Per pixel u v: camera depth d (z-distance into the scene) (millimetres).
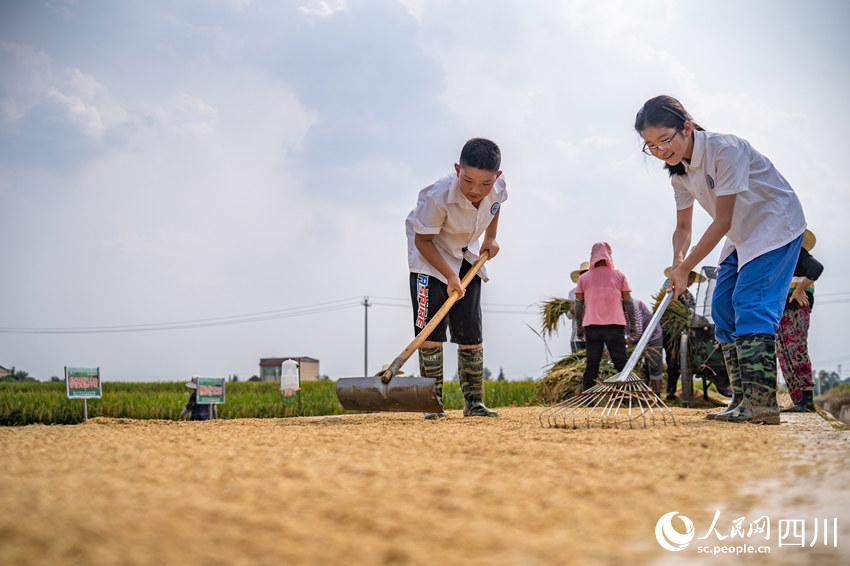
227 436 3395
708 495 1933
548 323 10305
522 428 4035
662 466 2359
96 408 9750
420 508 1693
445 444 2975
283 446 2863
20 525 1416
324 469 2203
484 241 5820
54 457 2482
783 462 2455
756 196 4355
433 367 5441
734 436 3254
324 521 1551
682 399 9008
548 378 9969
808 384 6621
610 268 8164
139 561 1229
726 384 9016
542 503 1774
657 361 9164
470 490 1899
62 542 1316
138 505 1634
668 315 9508
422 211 5289
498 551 1369
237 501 1717
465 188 5086
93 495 1750
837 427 3953
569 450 2766
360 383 4934
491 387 11953
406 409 4875
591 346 8039
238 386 22859
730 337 4992
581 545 1437
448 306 5270
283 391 10609
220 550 1310
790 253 4371
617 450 2760
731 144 4355
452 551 1361
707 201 4613
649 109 4480
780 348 6695
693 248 4652
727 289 4918
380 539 1425
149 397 11414
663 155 4531
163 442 3041
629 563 1364
